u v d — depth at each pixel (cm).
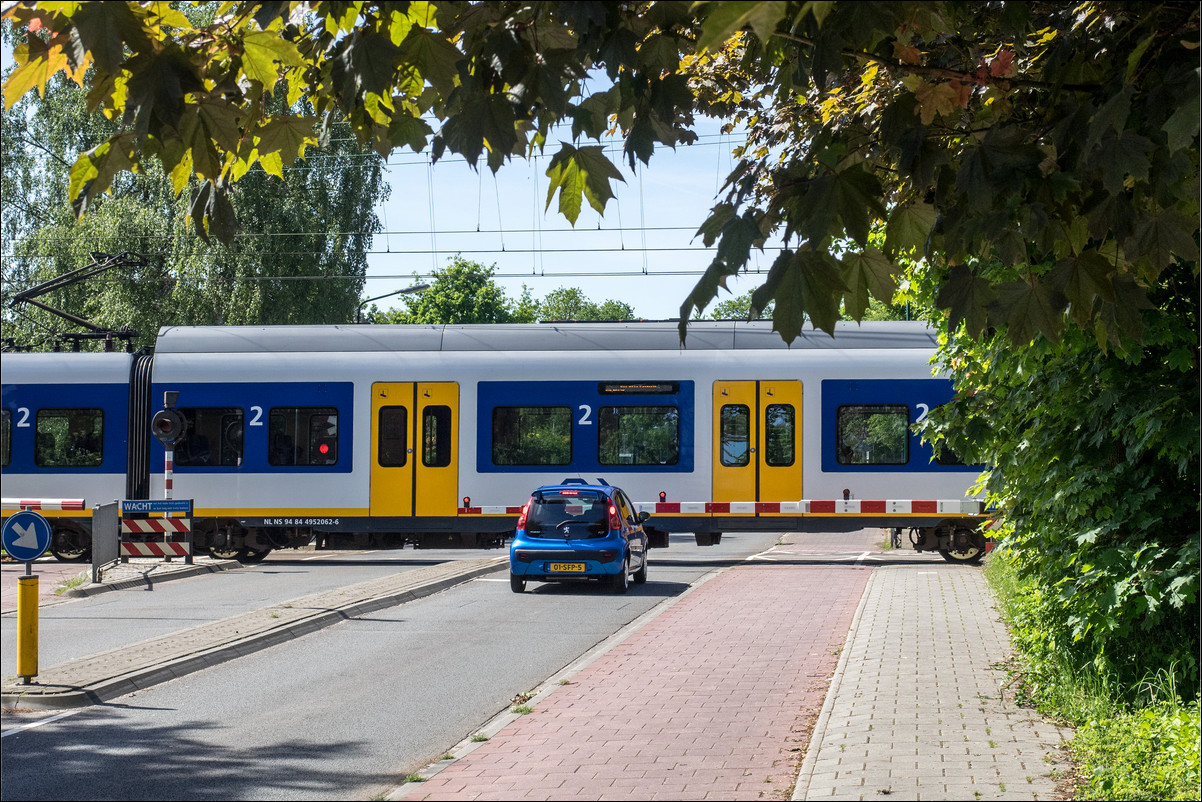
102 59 343
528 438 2183
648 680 980
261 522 2222
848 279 435
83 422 2320
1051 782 588
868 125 525
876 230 722
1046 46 562
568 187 461
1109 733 643
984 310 455
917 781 592
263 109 436
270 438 2233
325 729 829
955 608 1356
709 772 671
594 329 2214
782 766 685
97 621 1441
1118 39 476
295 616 1373
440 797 625
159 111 356
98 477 2303
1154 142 427
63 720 868
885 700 807
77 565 2288
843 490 2094
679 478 2138
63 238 4084
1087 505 771
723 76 784
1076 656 788
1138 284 450
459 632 1305
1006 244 446
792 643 1184
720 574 1952
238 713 887
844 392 2109
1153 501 766
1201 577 691
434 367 2208
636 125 452
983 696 818
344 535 2242
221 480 2233
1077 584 750
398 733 816
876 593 1542
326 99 459
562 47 432
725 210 390
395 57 400
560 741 758
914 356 2102
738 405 2134
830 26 395
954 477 2072
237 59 404
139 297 3900
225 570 2128
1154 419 712
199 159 400
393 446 2209
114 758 749
